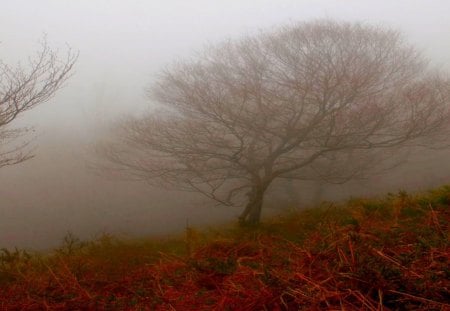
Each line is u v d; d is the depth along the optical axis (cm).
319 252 354
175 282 394
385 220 539
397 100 997
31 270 580
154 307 332
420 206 564
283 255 405
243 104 973
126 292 409
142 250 711
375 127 974
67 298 391
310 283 283
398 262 299
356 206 717
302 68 975
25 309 377
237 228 955
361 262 294
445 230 396
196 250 535
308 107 1030
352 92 953
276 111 989
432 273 268
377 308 246
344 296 265
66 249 843
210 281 378
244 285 329
